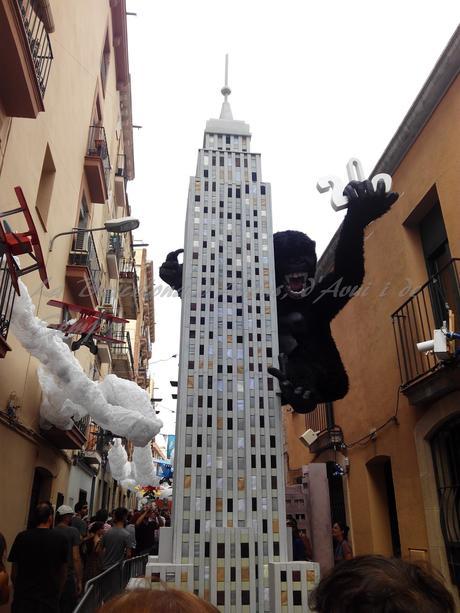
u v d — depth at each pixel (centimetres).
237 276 493
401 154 806
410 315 764
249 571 395
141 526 998
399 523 760
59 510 673
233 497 419
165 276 537
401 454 762
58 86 943
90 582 431
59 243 998
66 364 719
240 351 465
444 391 639
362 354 921
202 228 507
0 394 707
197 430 434
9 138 687
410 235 797
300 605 383
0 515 724
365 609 117
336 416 1041
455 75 670
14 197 716
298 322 507
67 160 1045
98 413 733
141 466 1172
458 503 637
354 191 483
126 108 1991
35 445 898
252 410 446
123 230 930
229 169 535
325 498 859
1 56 610
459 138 659
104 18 1426
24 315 651
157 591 116
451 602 125
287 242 521
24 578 490
